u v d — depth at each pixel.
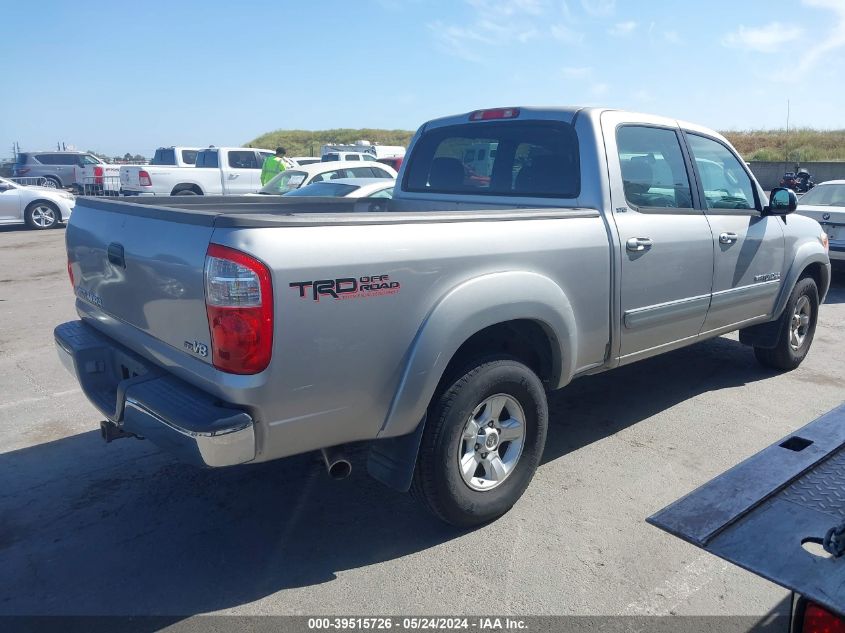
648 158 4.51
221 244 2.71
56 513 3.81
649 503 3.91
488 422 3.58
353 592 3.16
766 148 41.34
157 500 3.95
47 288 10.01
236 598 3.12
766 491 2.12
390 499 3.98
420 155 5.34
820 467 2.26
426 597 3.12
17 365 6.40
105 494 4.02
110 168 22.66
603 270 3.99
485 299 3.32
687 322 4.77
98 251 3.65
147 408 2.97
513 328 3.69
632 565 3.35
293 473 4.29
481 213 3.46
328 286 2.84
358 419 3.08
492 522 3.72
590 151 4.16
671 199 4.64
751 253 5.24
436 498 3.41
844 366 6.42
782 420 5.09
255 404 2.77
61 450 4.59
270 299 2.70
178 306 2.97
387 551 3.47
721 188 5.17
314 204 5.20
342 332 2.90
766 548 1.86
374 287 2.97
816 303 6.30
